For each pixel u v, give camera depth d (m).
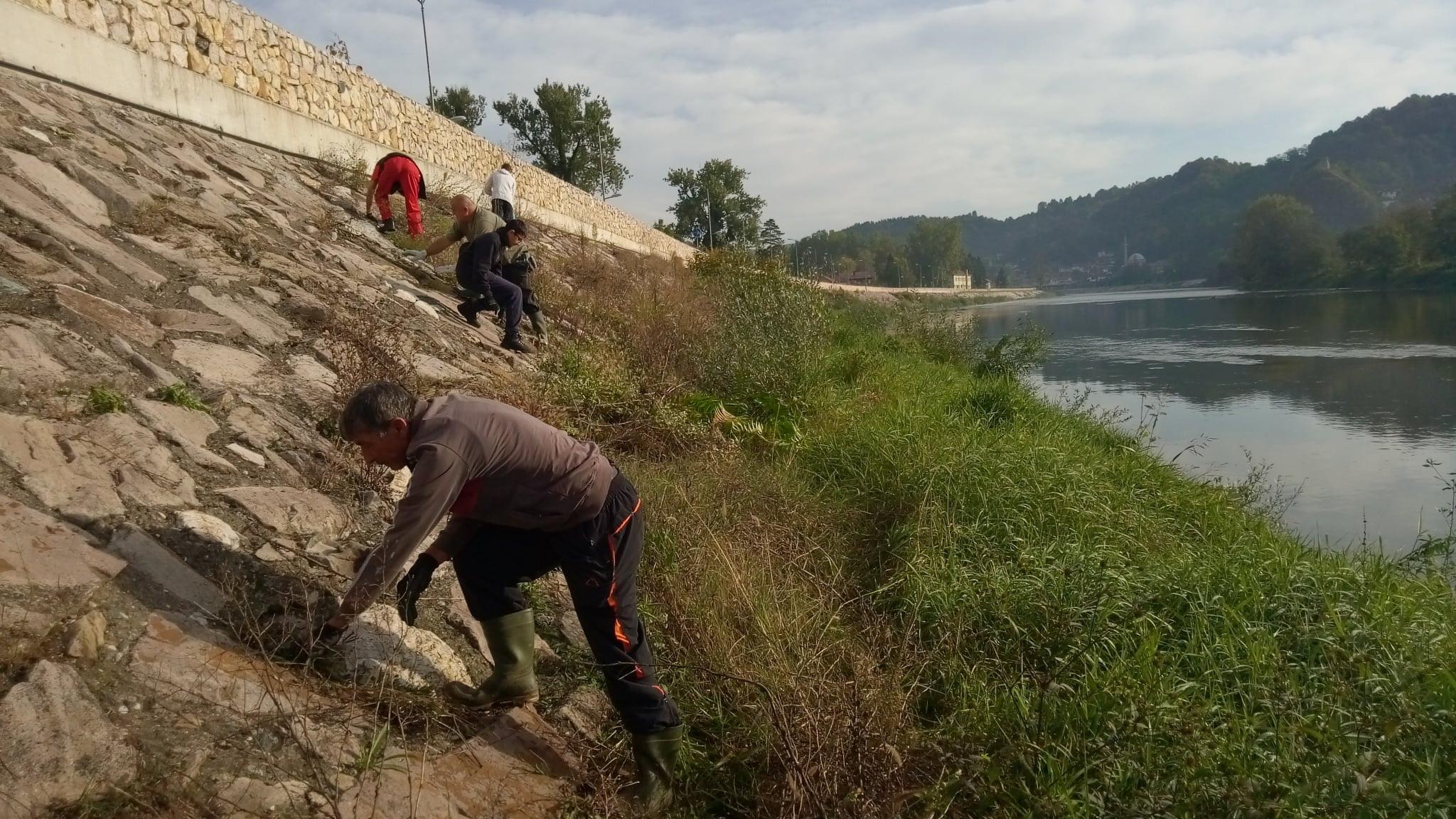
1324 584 5.04
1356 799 2.75
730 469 5.99
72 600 2.54
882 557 5.27
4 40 6.92
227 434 4.00
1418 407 12.67
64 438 3.25
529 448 2.83
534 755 3.05
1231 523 6.75
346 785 2.47
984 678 3.88
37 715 2.15
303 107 11.59
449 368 6.34
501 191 10.54
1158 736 3.27
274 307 5.82
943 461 6.35
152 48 8.79
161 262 5.59
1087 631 4.18
